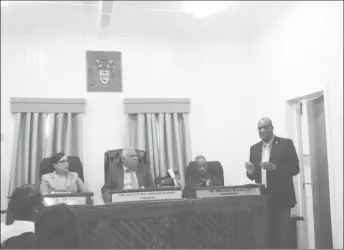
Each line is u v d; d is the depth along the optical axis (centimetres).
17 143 429
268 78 509
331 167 450
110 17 454
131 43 477
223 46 511
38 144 440
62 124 448
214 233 386
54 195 367
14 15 435
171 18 477
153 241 371
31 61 445
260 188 418
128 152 457
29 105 436
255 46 512
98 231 359
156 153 477
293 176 472
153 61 483
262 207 403
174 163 479
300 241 467
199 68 492
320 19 456
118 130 468
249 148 498
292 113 507
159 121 480
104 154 464
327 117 449
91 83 463
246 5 477
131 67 475
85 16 453
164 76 488
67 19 452
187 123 489
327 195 479
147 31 484
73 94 455
